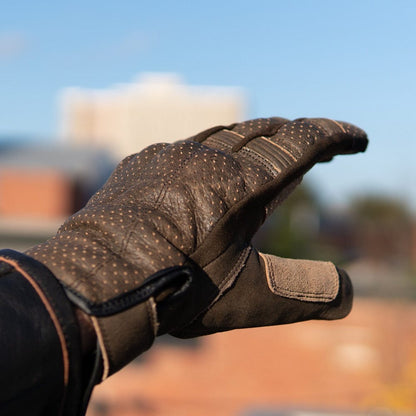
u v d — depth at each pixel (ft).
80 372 1.17
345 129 1.58
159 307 1.27
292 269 1.46
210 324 1.36
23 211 26.30
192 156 1.41
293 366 16.22
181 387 15.80
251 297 1.38
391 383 15.12
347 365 16.16
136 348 1.24
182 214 1.34
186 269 1.28
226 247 1.35
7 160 27.73
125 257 1.28
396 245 30.76
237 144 1.49
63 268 1.22
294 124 1.53
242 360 16.24
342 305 1.52
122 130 84.07
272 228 29.84
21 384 1.12
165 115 83.71
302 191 38.19
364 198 36.24
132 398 15.33
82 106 86.89
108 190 1.43
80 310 1.21
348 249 42.73
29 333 1.13
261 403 15.31
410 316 16.53
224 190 1.38
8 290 1.14
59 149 29.48
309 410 12.05
